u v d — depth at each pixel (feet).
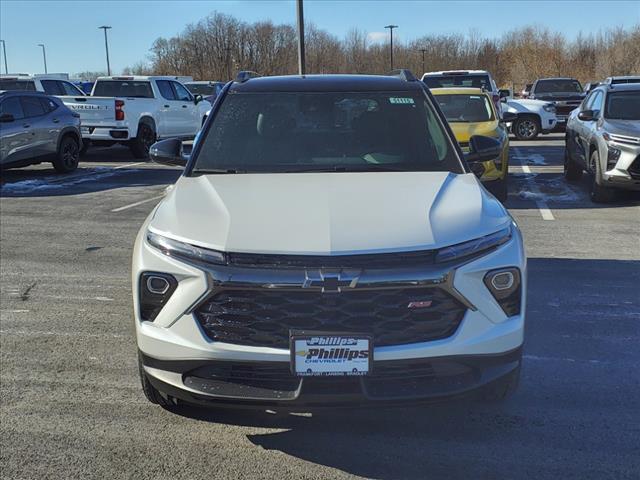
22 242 24.93
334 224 9.82
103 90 57.98
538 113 66.23
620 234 25.14
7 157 40.60
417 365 9.45
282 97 14.51
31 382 13.02
